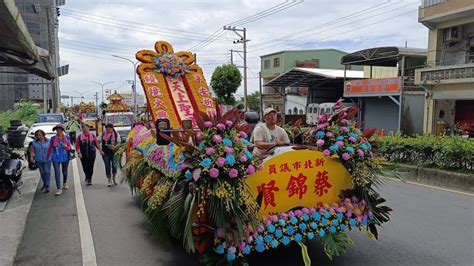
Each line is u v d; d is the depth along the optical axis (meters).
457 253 5.12
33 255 5.18
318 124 4.80
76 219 6.86
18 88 38.53
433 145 10.15
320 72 28.02
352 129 4.71
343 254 5.08
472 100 19.44
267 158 4.20
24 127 17.89
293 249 5.19
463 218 6.70
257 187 4.12
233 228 3.90
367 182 4.67
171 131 4.20
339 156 4.57
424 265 4.74
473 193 8.70
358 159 4.67
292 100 39.06
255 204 3.93
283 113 32.97
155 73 6.52
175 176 4.25
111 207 7.70
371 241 5.58
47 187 9.12
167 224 4.86
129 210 7.45
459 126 18.23
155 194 4.60
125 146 8.57
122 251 5.29
